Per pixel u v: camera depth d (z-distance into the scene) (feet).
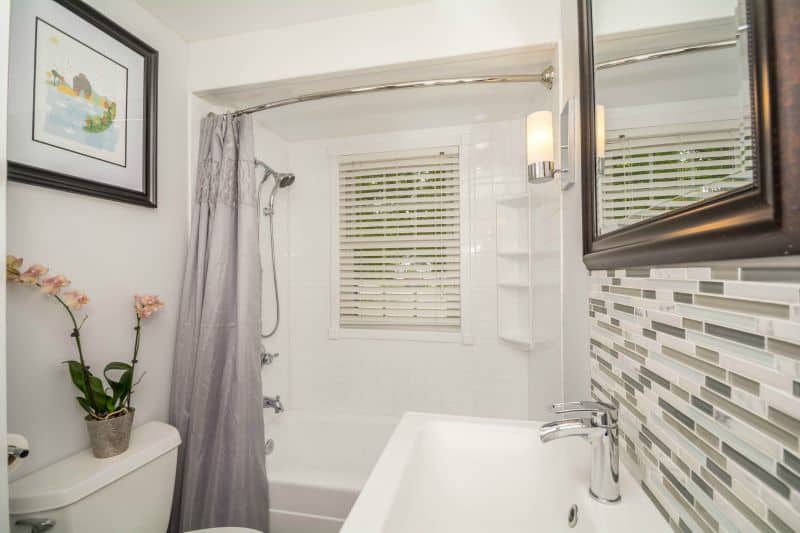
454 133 6.81
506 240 6.56
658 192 1.76
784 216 0.97
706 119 1.39
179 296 4.86
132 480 3.47
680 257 1.50
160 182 4.58
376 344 7.18
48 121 3.28
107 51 3.81
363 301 7.31
